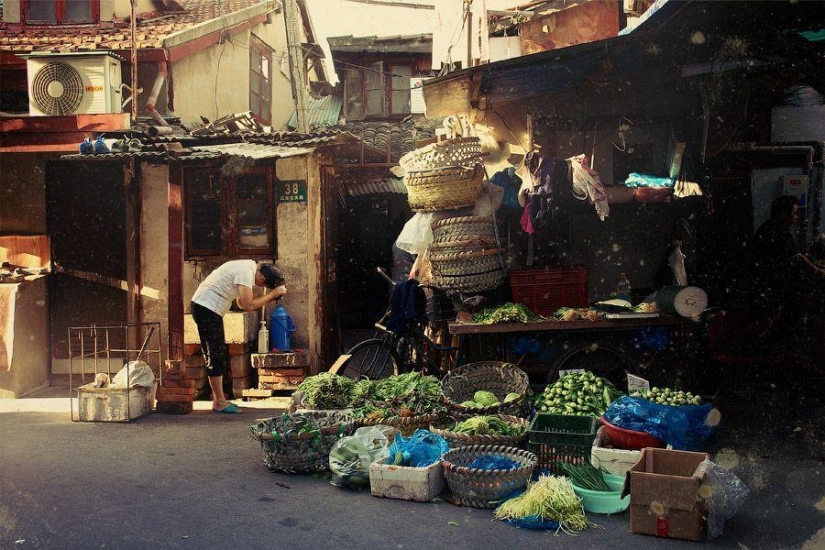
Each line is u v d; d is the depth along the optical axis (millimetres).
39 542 4453
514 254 9320
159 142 9820
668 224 9031
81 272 9961
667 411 5645
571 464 5406
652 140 9102
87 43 11570
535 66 7574
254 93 16016
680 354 7469
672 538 4586
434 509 5098
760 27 7129
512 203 9172
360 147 13602
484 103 8820
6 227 9977
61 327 10016
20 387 9266
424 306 8141
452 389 6949
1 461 6191
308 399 6980
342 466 5500
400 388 7090
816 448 6309
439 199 8789
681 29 7055
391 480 5289
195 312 8250
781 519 4855
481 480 5059
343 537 4594
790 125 9828
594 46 7180
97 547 4395
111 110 10438
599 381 6582
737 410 7555
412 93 17797
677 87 8727
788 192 9703
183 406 8203
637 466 4863
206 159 9125
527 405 6590
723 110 7777
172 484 5605
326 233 10875
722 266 9508
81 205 9945
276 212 9875
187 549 4391
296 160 9867
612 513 5000
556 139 9219
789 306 7621
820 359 7691
